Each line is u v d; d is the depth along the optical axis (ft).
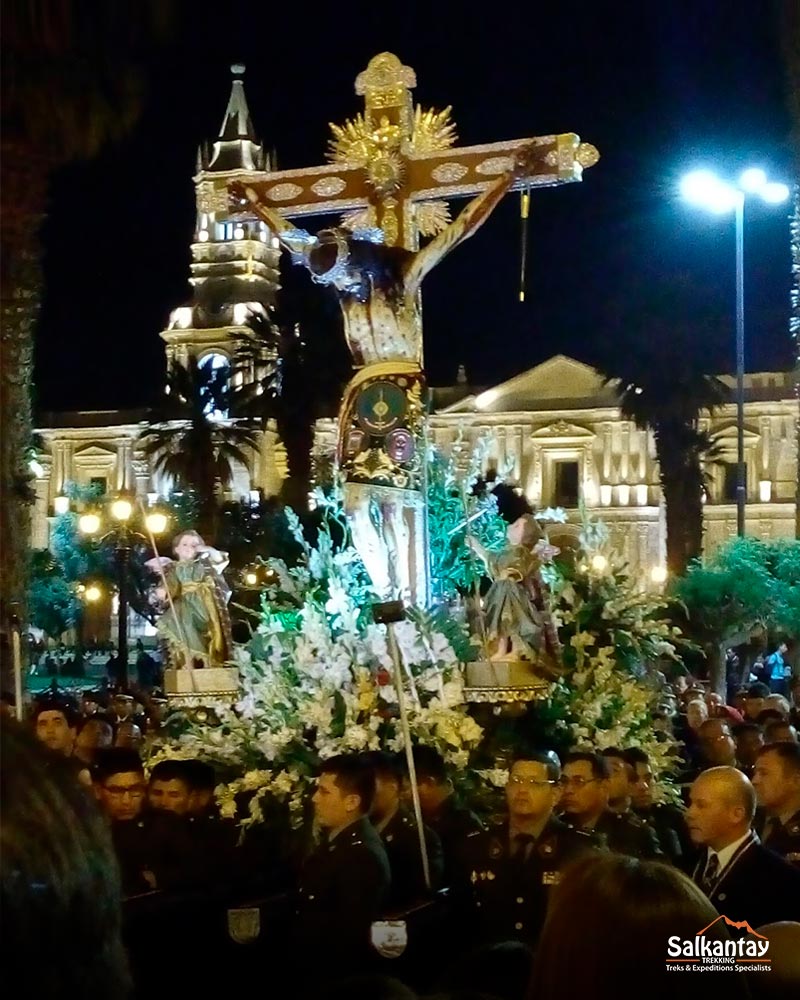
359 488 41.83
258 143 229.25
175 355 246.27
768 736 36.81
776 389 240.94
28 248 43.11
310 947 23.36
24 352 51.90
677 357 131.13
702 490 134.62
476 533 43.50
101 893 8.61
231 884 27.96
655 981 10.55
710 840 21.76
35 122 33.88
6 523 53.83
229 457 174.60
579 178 42.22
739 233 101.91
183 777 28.86
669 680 64.59
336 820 24.21
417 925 23.31
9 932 8.28
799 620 99.66
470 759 37.42
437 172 43.50
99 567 198.29
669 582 115.34
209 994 25.23
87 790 9.24
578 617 41.22
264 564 45.34
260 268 249.14
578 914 10.82
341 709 37.63
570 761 27.07
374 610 30.60
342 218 45.29
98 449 265.75
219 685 40.63
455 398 259.19
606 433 250.16
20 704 32.48
